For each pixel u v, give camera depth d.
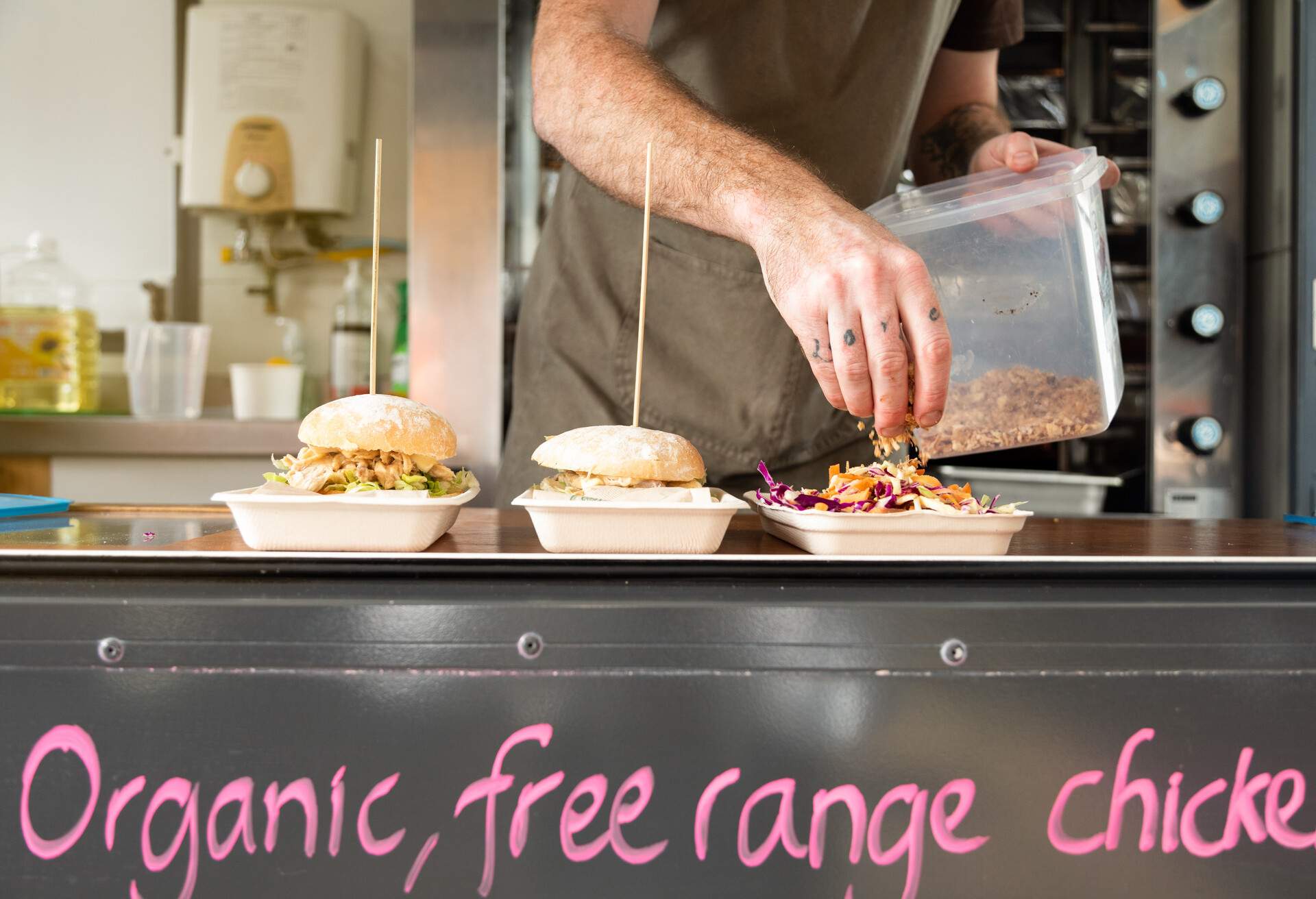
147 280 2.43
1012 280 0.91
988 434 0.92
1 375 2.11
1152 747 0.65
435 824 0.63
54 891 0.63
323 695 0.64
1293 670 0.66
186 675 0.64
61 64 2.42
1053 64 1.97
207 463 2.08
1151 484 1.92
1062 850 0.65
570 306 1.49
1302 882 0.66
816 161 1.38
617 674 0.64
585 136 0.92
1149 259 1.91
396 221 2.42
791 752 0.64
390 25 2.40
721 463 1.48
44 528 0.86
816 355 0.74
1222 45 1.88
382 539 0.70
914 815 0.65
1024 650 0.65
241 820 0.63
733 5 1.33
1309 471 1.81
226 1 2.36
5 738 0.63
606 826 0.64
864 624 0.65
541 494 0.75
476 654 0.64
